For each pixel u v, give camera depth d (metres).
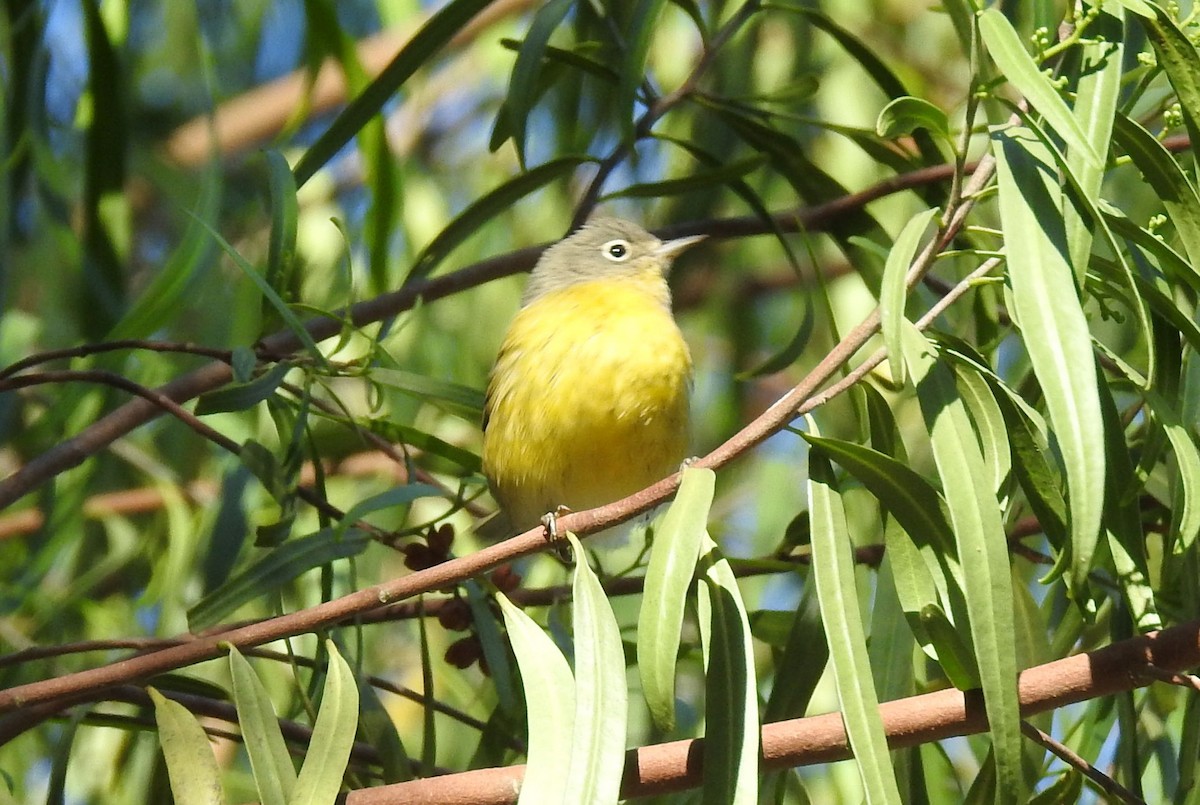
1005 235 6.74
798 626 8.49
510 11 16.19
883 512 7.72
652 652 6.73
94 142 11.16
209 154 10.52
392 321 11.23
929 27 15.53
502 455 10.84
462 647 9.80
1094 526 6.29
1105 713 9.50
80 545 12.85
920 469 13.16
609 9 12.49
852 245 11.48
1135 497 7.43
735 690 6.96
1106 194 12.42
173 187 13.66
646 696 6.66
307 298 13.37
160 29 14.91
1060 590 10.07
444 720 12.48
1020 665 8.91
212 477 13.81
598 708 6.70
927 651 7.32
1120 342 11.70
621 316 10.72
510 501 11.05
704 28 11.30
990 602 6.62
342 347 9.28
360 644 8.95
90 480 11.51
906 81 14.41
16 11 11.27
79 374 9.16
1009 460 7.20
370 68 15.86
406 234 13.80
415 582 7.58
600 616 6.93
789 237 15.77
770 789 8.58
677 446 10.76
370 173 11.60
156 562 12.44
